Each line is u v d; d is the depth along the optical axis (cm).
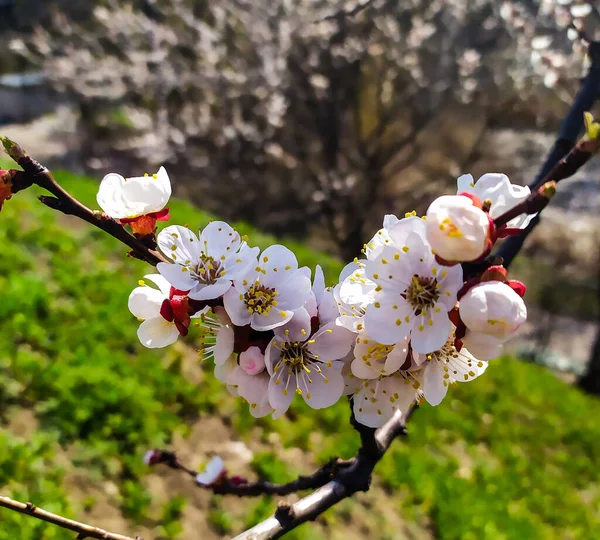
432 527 65
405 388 16
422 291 14
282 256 16
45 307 63
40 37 155
